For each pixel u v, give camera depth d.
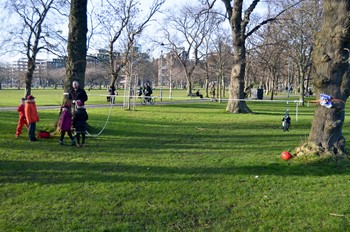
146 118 19.36
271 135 13.21
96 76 72.50
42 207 5.36
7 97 47.41
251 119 19.48
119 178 6.94
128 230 4.59
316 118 8.33
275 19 23.72
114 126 15.23
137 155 9.18
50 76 95.50
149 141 11.52
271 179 6.91
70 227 4.65
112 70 34.31
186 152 9.64
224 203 5.61
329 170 7.40
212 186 6.46
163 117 20.12
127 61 31.53
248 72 46.94
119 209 5.31
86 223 4.78
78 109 10.47
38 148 10.02
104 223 4.79
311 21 29.62
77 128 10.44
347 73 8.12
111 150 9.85
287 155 8.31
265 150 9.86
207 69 53.72
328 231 4.58
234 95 23.78
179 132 13.85
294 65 46.44
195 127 15.59
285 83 81.19
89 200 5.67
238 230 4.64
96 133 13.04
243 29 23.20
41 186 6.40
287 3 38.41
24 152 9.44
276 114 23.16
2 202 5.57
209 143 11.24
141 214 5.13
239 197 5.89
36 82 115.06
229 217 5.06
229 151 9.77
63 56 19.67
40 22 20.64
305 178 6.96
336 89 8.10
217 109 27.14
